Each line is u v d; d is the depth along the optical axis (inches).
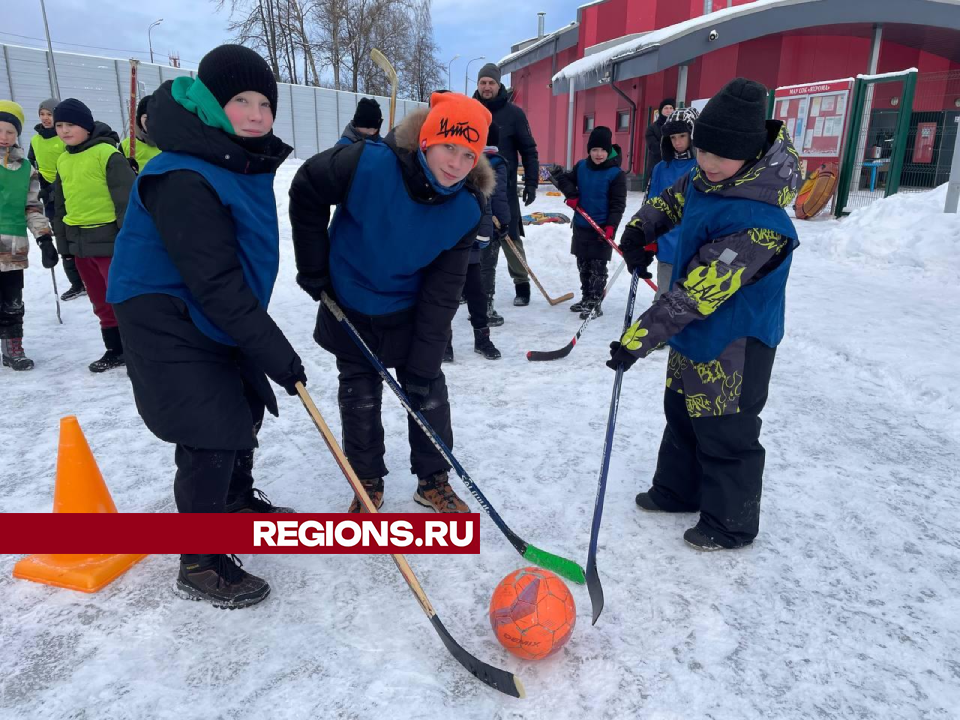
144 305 73.4
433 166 80.9
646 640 75.9
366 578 87.7
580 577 85.7
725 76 652.7
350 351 98.8
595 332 211.9
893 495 107.0
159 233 70.9
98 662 73.0
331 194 85.7
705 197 86.8
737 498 90.9
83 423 141.3
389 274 91.4
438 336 94.0
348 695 68.0
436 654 74.0
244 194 74.4
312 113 898.7
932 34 609.0
